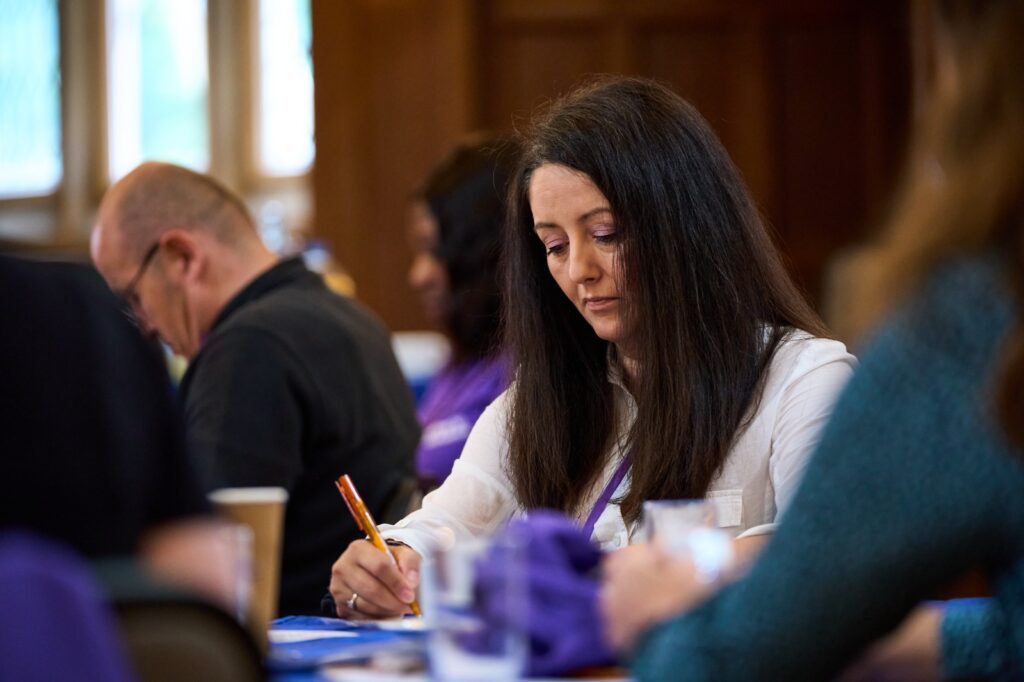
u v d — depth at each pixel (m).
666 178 6.17
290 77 25.44
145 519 3.94
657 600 3.69
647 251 6.13
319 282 8.48
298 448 7.71
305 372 7.75
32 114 26.95
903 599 3.29
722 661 3.38
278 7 25.61
